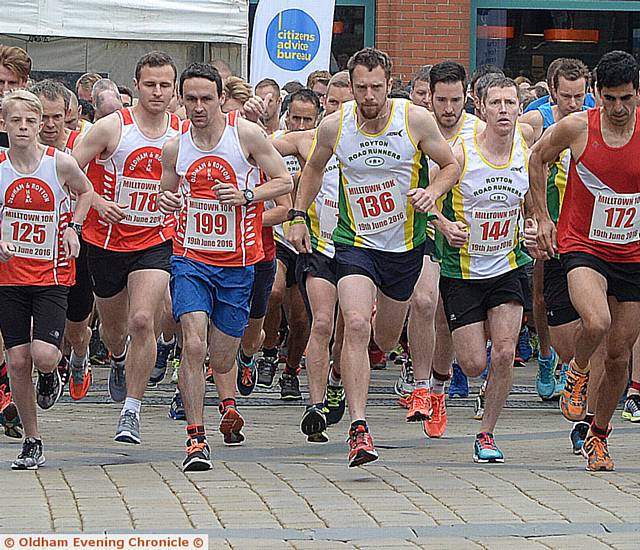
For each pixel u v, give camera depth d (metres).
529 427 19.55
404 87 25.50
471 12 33.09
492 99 16.56
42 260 15.37
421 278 17.91
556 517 13.16
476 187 16.45
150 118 17.00
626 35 33.75
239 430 17.55
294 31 27.67
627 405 20.44
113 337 18.50
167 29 28.97
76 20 28.48
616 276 15.23
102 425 19.17
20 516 12.88
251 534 12.28
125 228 16.97
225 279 15.62
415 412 18.02
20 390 15.30
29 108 15.19
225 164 15.40
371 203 15.54
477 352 16.45
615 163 14.86
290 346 21.88
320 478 14.98
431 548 11.87
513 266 16.47
